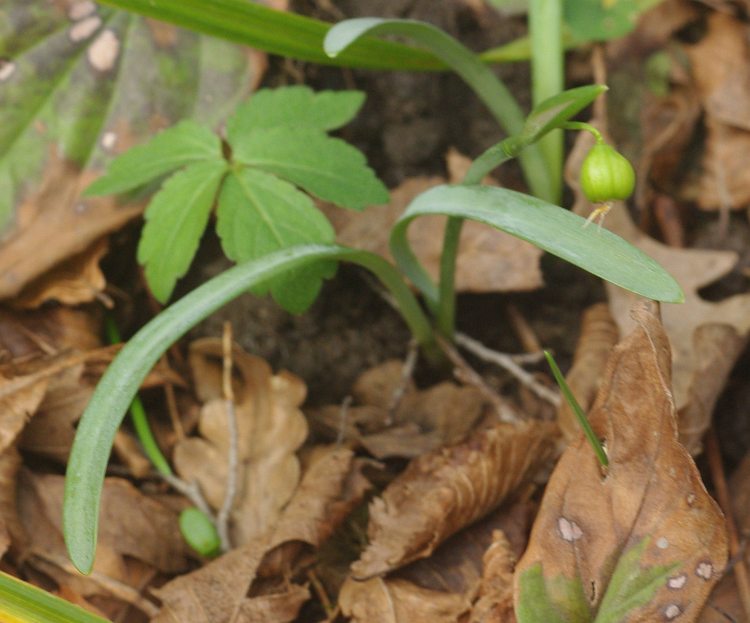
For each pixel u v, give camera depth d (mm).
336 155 742
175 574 738
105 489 741
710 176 828
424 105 812
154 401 776
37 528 730
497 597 702
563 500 683
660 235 819
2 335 769
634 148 819
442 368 797
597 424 686
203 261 797
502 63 821
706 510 667
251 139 748
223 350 775
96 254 777
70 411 755
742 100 827
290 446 761
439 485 728
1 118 778
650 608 669
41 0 786
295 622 727
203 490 755
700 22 839
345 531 746
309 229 733
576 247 669
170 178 743
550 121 673
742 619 713
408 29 732
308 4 813
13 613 658
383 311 801
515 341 806
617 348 679
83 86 783
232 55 789
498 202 688
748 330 772
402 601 712
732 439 771
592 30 803
